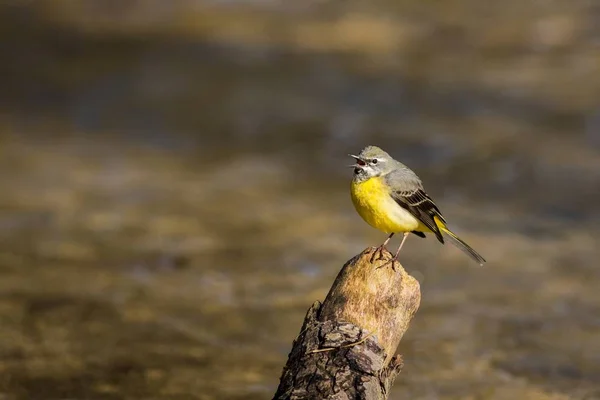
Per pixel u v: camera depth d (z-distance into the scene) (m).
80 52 28.56
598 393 11.50
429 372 11.95
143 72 26.88
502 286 14.63
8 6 33.34
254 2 33.25
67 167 20.31
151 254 15.84
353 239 16.53
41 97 25.11
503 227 17.05
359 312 7.94
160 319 13.44
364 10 31.88
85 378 11.55
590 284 14.69
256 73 26.69
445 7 31.84
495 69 26.20
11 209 17.75
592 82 24.84
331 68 26.77
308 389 7.52
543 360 12.32
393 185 9.50
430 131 22.08
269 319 13.44
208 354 12.35
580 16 30.06
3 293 14.18
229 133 22.53
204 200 18.41
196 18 31.80
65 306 13.80
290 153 21.25
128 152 21.44
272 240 16.45
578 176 19.30
